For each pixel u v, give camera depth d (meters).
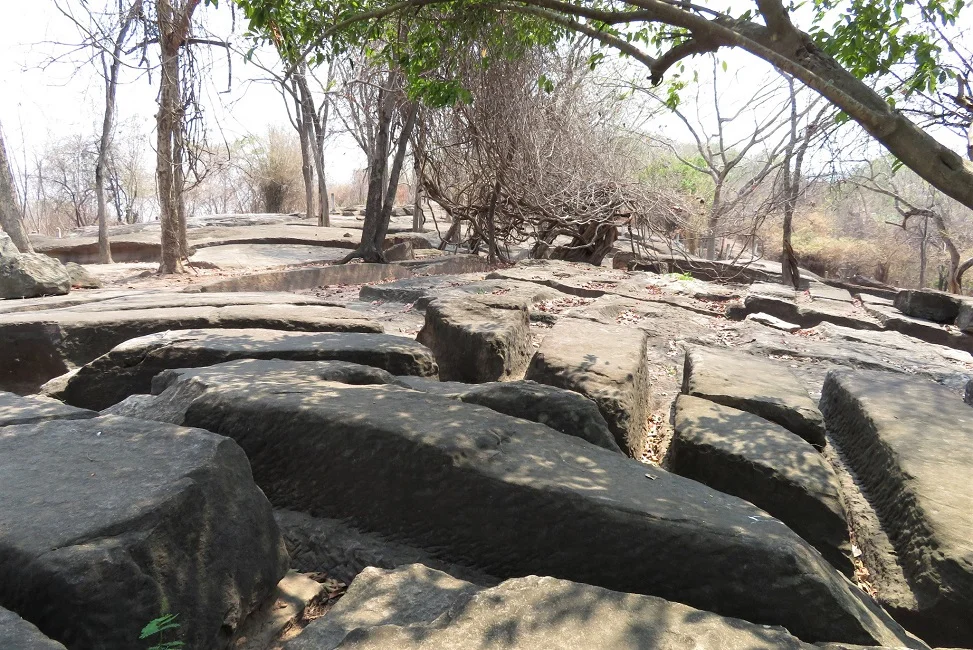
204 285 11.06
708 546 2.63
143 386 5.06
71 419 3.11
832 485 3.67
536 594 2.28
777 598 2.55
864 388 5.16
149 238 20.86
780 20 4.02
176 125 13.13
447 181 16.72
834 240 34.56
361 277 13.73
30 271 9.49
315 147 27.45
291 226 25.81
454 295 8.23
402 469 3.09
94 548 2.08
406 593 2.50
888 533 3.61
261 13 5.76
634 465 3.33
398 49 6.86
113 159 31.62
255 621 2.62
